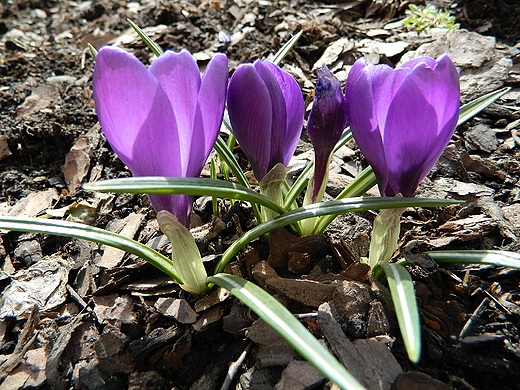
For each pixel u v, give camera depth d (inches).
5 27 16.6
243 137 5.7
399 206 5.3
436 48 11.6
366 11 14.6
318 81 5.5
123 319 6.4
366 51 11.9
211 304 6.3
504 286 6.3
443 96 4.7
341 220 7.6
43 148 10.5
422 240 7.0
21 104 11.7
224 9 15.3
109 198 8.9
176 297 6.6
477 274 6.5
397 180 5.4
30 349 6.3
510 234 7.0
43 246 8.1
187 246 5.7
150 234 7.9
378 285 6.1
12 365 6.1
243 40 13.3
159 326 6.3
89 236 5.9
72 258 7.7
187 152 5.1
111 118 4.6
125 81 4.4
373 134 5.1
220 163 8.5
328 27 13.3
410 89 4.6
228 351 6.0
